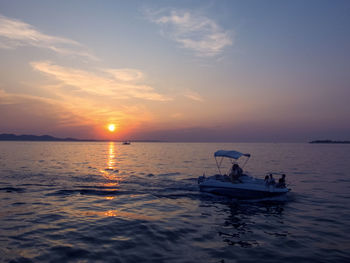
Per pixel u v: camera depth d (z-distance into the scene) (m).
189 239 8.34
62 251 7.19
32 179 19.77
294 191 16.69
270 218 10.94
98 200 13.60
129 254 7.07
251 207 12.95
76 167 28.97
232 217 11.06
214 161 40.81
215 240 8.30
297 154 68.38
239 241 8.24
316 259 6.94
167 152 78.06
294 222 10.36
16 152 61.81
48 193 14.92
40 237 8.22
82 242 7.87
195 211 12.02
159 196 15.01
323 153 74.50
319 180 21.14
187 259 6.84
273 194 14.17
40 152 64.06
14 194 14.48
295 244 8.01
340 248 7.71
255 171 27.22
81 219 10.24
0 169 25.81
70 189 16.16
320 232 9.14
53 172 24.02
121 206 12.50
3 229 8.90
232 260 6.83
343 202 13.80
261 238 8.52
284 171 27.34
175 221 10.29
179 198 14.70
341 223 10.20
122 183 18.83
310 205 13.24
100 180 19.94
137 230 9.06
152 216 10.93
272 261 6.80
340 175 24.16
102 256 6.91
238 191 14.89
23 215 10.61
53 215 10.69
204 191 15.95
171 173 24.97
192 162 38.84
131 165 32.84
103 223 9.77
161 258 6.86
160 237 8.44
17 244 7.62
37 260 6.61
